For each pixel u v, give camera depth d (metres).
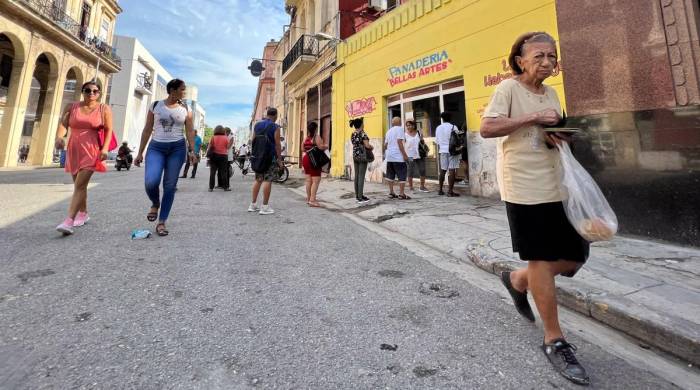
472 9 7.17
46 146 19.17
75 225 3.91
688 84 3.48
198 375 1.46
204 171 17.30
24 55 16.73
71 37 19.19
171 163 3.79
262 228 4.34
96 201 5.73
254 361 1.59
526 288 2.00
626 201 3.88
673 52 3.58
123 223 4.18
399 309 2.22
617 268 2.83
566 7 4.41
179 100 3.85
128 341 1.70
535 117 1.62
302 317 2.05
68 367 1.47
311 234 4.16
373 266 3.07
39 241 3.29
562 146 1.65
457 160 7.03
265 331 1.87
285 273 2.78
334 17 12.32
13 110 16.64
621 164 3.92
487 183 6.82
